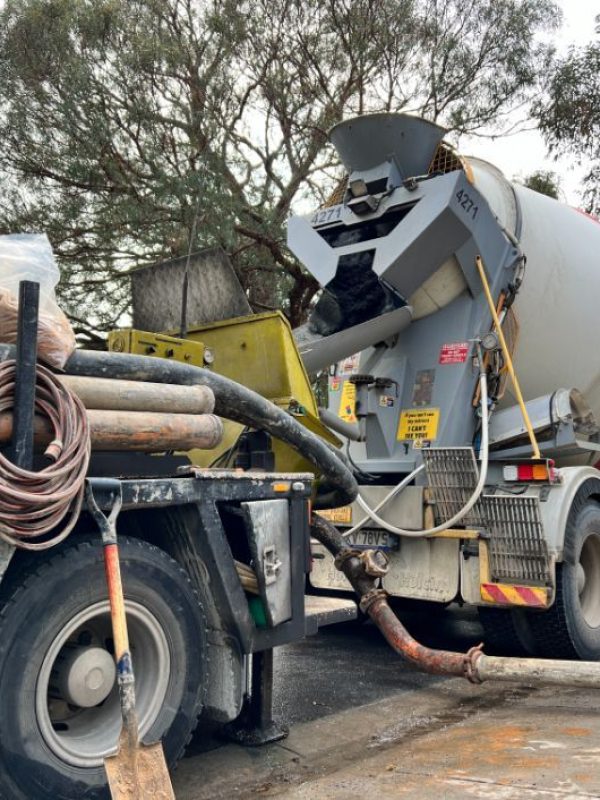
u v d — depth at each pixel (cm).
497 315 547
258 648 341
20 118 1029
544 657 526
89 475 316
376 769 334
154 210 1030
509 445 554
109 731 294
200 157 1027
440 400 546
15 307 280
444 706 439
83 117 1027
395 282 534
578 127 1329
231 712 333
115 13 1047
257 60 1173
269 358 428
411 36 1248
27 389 261
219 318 457
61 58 1038
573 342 609
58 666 287
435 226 521
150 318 490
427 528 518
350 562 435
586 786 288
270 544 345
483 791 292
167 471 346
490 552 495
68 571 275
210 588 332
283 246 1165
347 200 570
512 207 584
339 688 477
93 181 1034
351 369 622
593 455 596
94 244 1096
